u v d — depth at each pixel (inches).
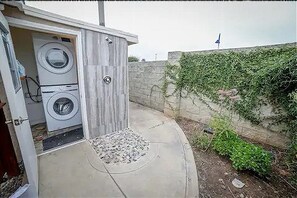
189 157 93.2
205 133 119.7
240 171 80.3
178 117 170.7
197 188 68.9
